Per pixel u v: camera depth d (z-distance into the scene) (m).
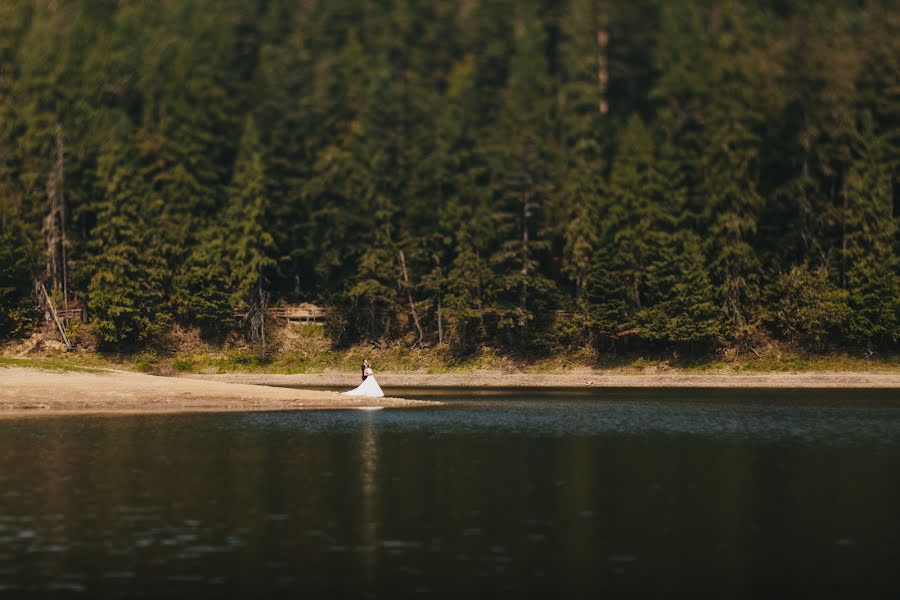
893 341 90.06
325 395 64.44
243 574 21.73
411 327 100.69
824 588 21.00
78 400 59.94
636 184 95.69
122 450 39.66
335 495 30.09
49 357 94.94
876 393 74.69
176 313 100.00
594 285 94.56
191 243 101.00
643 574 21.91
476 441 43.06
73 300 100.00
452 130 101.94
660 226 95.94
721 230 94.25
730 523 26.53
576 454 39.12
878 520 26.91
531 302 97.75
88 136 102.06
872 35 99.44
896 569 22.30
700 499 29.69
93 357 95.44
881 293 89.50
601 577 21.66
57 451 39.28
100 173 98.75
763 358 91.56
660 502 29.20
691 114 101.75
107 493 30.25
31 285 98.69
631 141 97.19
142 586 20.91
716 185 95.56
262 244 98.62
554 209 99.06
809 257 95.19
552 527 26.05
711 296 92.12
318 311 101.75
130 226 96.56
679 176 96.81
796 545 24.30
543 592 20.66
